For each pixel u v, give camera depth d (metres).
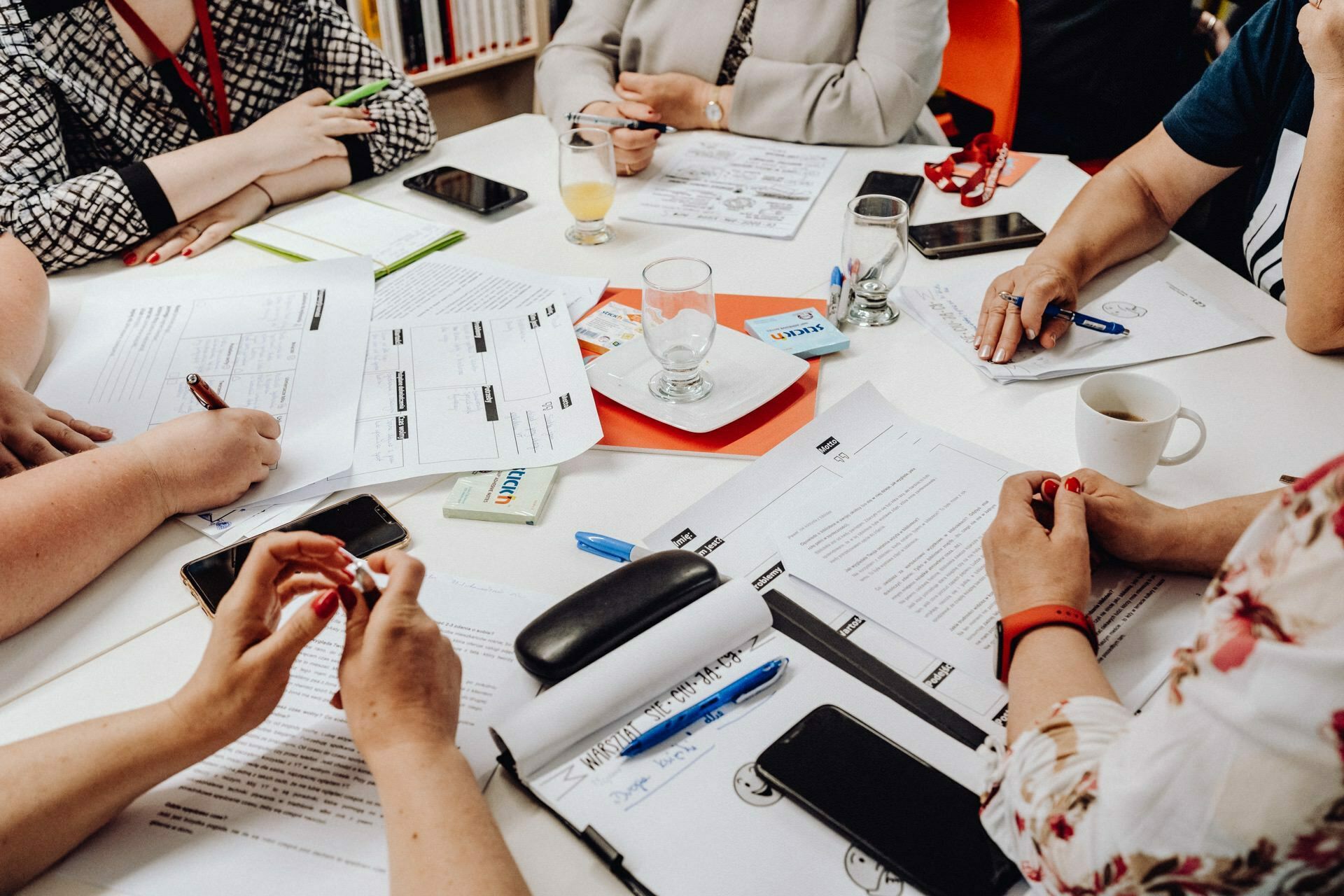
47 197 1.25
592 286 1.21
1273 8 1.15
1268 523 0.43
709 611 0.69
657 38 1.71
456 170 1.55
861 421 0.95
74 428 0.93
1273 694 0.39
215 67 1.50
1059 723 0.54
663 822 0.58
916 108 1.58
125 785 0.59
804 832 0.57
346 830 0.58
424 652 0.60
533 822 0.59
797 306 1.16
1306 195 1.00
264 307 1.17
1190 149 1.21
